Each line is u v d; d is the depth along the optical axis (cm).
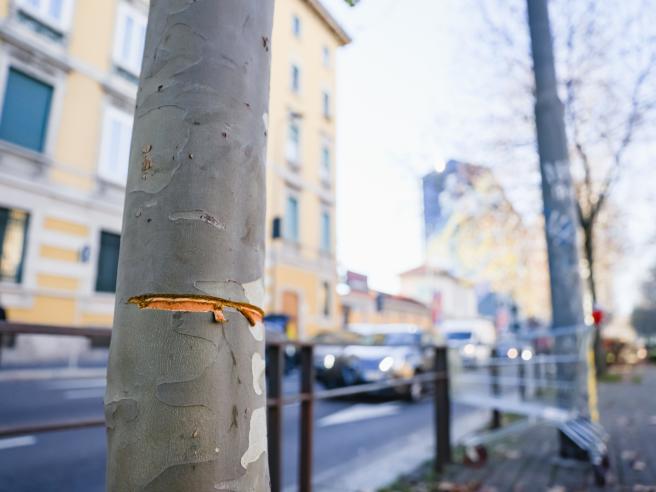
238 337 76
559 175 461
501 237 1208
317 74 1717
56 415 586
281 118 1584
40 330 172
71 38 1265
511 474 367
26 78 1181
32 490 348
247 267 79
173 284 72
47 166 1195
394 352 841
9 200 1120
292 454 471
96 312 1263
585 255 1286
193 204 74
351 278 1589
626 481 344
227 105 81
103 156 1321
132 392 70
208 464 69
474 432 531
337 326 1953
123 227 79
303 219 1808
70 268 1223
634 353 2362
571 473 367
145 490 67
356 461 440
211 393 71
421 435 562
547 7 497
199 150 77
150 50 85
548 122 474
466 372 441
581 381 407
